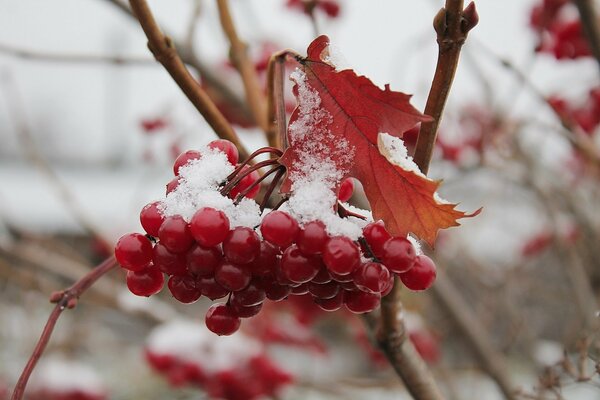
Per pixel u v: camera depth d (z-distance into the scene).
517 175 0.78
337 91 0.31
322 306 0.33
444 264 0.87
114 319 1.35
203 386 0.84
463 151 0.80
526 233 1.01
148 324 0.96
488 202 0.94
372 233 0.30
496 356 0.67
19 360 1.05
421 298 0.94
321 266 0.30
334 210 0.31
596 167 0.72
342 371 1.25
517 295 0.97
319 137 0.31
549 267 1.13
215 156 0.32
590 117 0.72
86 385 0.96
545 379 0.45
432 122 0.33
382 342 0.39
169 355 0.84
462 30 0.32
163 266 0.31
